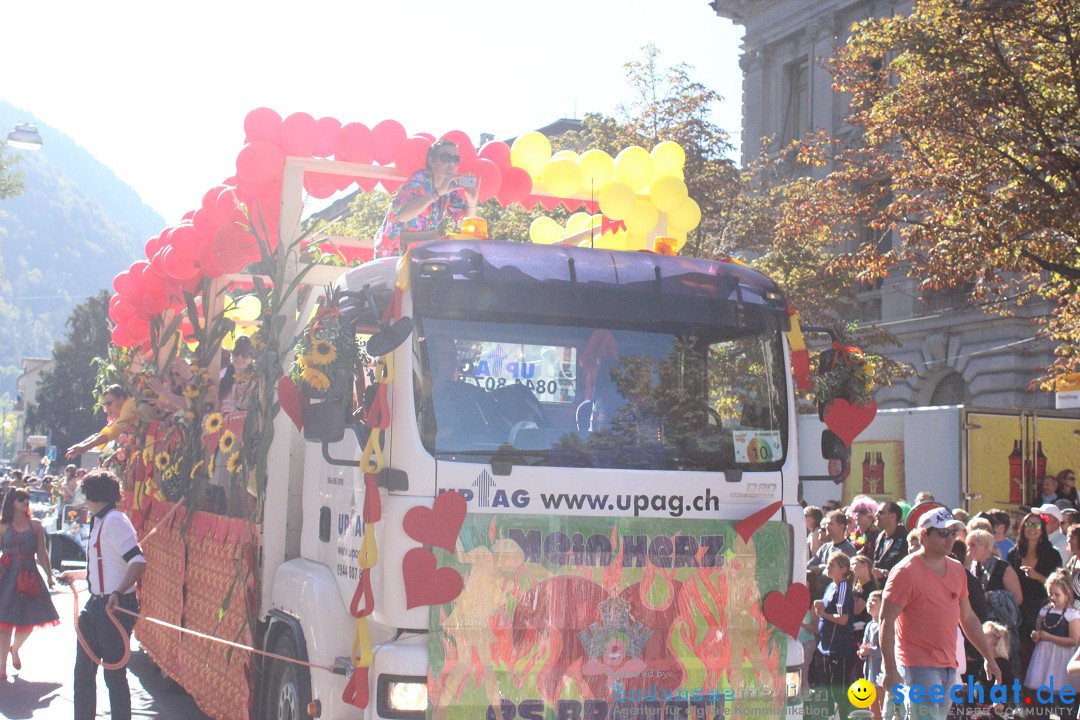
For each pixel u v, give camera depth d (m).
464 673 5.05
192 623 8.10
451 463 5.20
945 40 14.26
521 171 7.96
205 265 8.05
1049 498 14.75
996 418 15.41
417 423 5.21
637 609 5.34
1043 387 17.12
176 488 8.91
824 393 6.17
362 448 5.64
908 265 24.94
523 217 20.84
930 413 15.65
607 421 5.54
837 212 17.19
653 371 5.69
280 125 7.07
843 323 6.42
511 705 5.09
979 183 14.65
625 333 5.71
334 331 5.47
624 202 7.45
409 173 7.34
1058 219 13.39
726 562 5.57
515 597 5.16
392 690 5.01
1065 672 8.13
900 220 16.55
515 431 5.36
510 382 5.43
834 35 28.80
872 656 8.51
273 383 6.66
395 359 5.31
